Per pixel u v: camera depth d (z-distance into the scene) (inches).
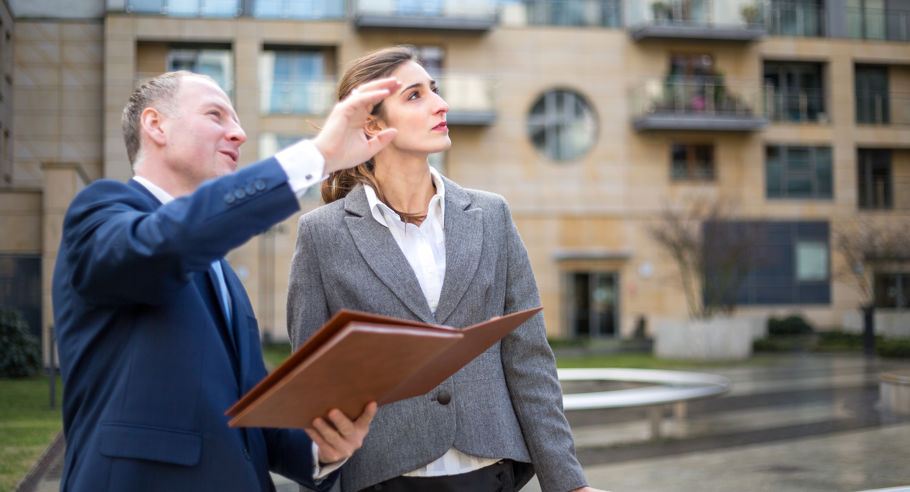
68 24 892.6
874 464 258.4
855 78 1117.7
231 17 930.1
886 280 1043.9
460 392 75.7
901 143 1098.1
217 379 62.0
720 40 1051.3
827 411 393.7
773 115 1075.3
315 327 77.2
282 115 925.2
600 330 1012.5
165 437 58.5
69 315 61.1
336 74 961.5
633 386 410.0
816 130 1079.0
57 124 884.0
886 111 1109.7
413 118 78.4
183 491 58.6
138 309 60.3
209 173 66.9
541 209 1013.2
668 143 1039.6
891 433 320.5
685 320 746.2
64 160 880.3
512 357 80.7
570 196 1019.9
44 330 594.6
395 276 76.2
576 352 830.5
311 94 930.7
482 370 77.6
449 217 80.0
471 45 1004.6
